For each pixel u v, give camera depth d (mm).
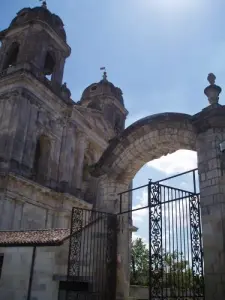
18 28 42062
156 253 12227
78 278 14266
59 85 42750
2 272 17109
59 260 15523
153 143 14867
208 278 10578
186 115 13398
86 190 44656
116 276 14617
